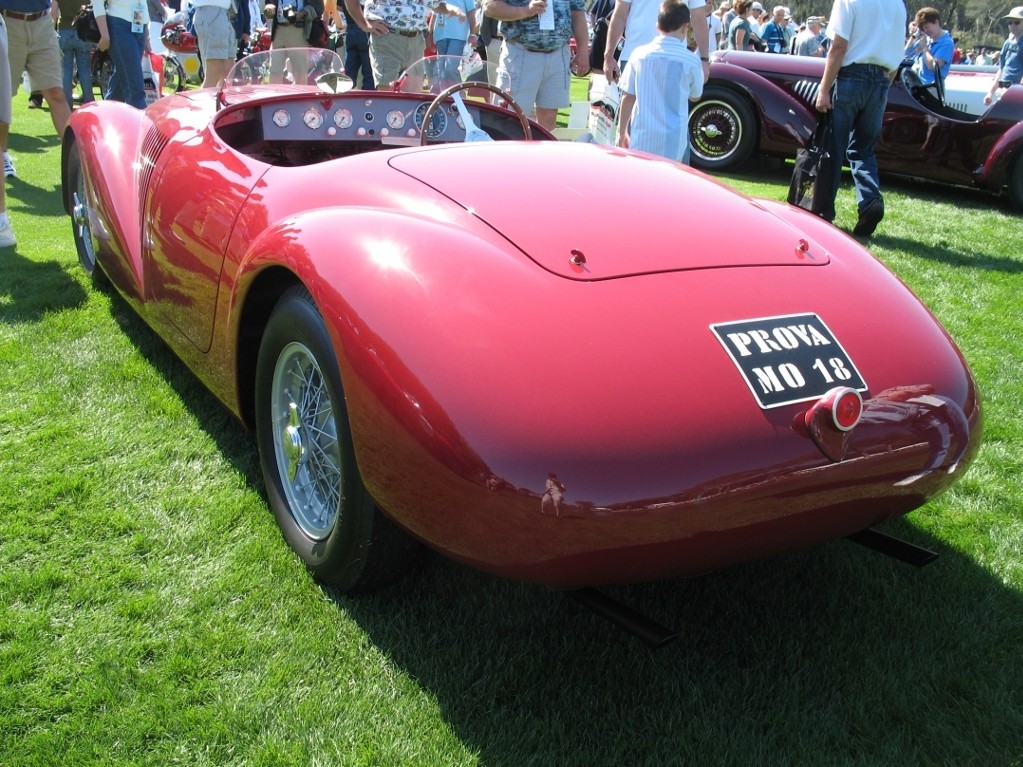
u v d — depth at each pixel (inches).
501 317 63.2
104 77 372.8
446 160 91.5
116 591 79.6
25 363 122.6
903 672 75.1
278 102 118.9
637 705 70.3
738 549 63.5
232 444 106.0
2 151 168.9
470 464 58.6
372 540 73.6
